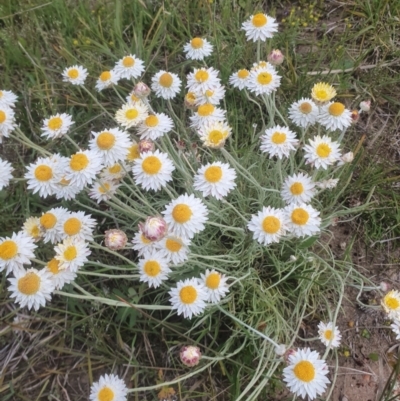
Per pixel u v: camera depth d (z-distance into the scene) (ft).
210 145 1.01
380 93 1.50
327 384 1.09
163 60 1.61
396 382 1.09
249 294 1.12
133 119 1.07
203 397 1.07
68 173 0.98
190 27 1.67
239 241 1.19
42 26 1.70
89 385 1.10
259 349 1.05
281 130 1.05
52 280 0.94
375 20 1.61
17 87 1.57
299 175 1.02
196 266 1.11
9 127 1.11
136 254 1.24
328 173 1.21
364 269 1.24
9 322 1.18
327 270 1.21
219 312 1.12
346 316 1.18
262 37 1.22
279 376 1.04
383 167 1.36
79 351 1.12
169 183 1.33
